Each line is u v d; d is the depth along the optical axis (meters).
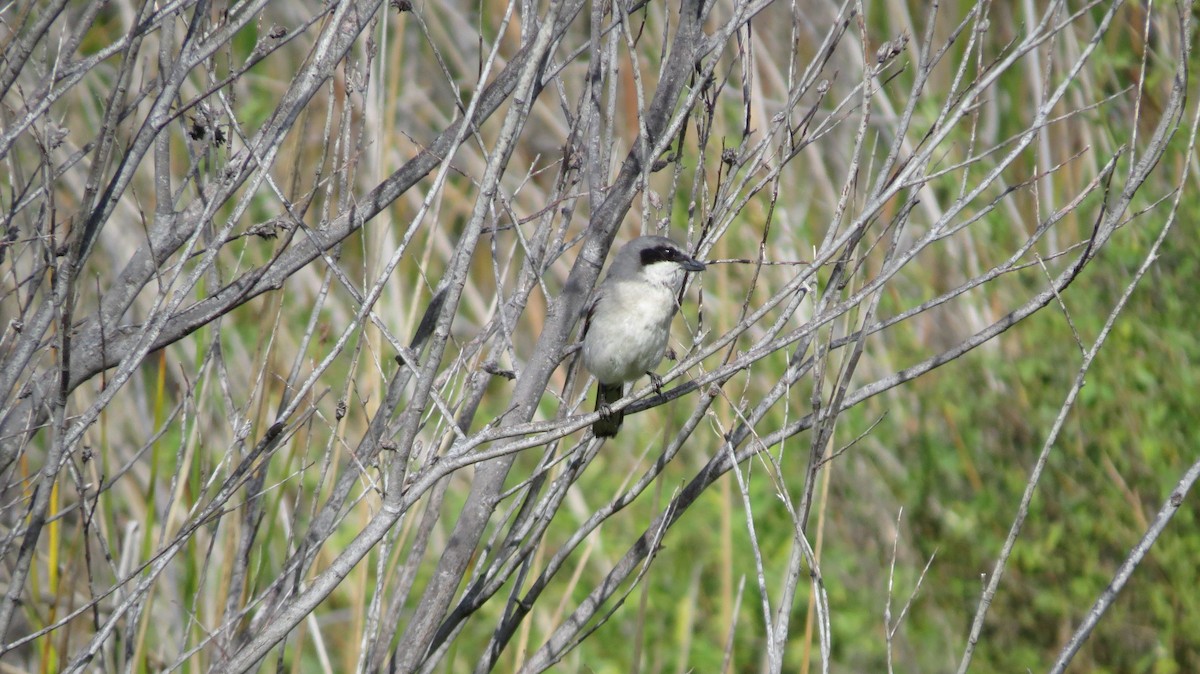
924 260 15.87
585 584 15.48
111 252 14.23
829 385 15.19
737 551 15.11
